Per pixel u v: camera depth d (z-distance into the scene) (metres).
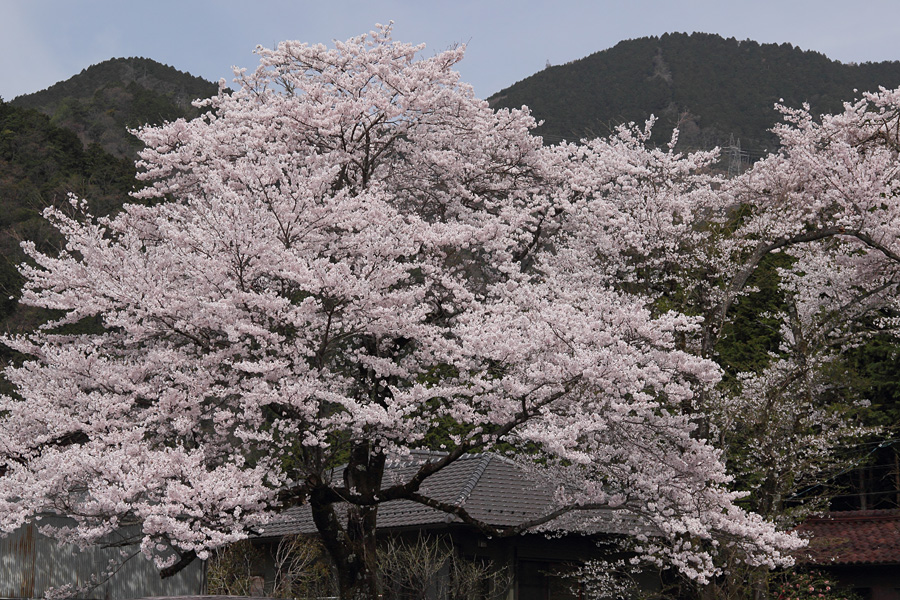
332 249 9.96
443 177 12.38
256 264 8.84
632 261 13.41
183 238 9.01
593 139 14.34
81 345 9.64
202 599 8.67
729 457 12.44
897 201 12.05
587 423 8.35
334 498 9.44
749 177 13.80
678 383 9.45
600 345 8.55
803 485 12.68
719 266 12.71
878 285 13.41
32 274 9.70
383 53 11.69
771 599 12.63
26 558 10.29
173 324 9.23
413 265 9.84
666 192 13.17
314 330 9.26
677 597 11.66
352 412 8.49
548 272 11.84
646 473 9.41
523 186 12.90
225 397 9.67
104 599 11.12
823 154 12.90
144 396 9.07
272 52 11.93
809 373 12.73
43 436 8.44
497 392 8.98
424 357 9.78
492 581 13.51
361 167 11.60
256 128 11.29
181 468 7.79
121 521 8.17
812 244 14.45
